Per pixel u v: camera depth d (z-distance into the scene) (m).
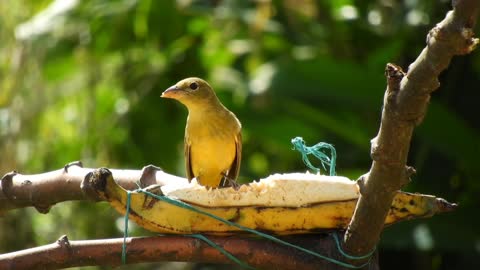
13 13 14.14
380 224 5.22
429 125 11.34
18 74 13.62
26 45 13.61
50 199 6.46
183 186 5.62
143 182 6.57
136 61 14.89
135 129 14.65
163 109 14.73
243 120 12.83
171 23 14.40
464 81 13.26
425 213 5.39
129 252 5.54
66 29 14.04
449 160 12.64
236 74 14.05
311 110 12.17
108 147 14.53
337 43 13.77
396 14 13.36
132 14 14.38
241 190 5.57
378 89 11.47
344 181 5.59
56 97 14.29
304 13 12.98
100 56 14.55
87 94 14.38
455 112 12.96
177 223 5.52
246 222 5.53
